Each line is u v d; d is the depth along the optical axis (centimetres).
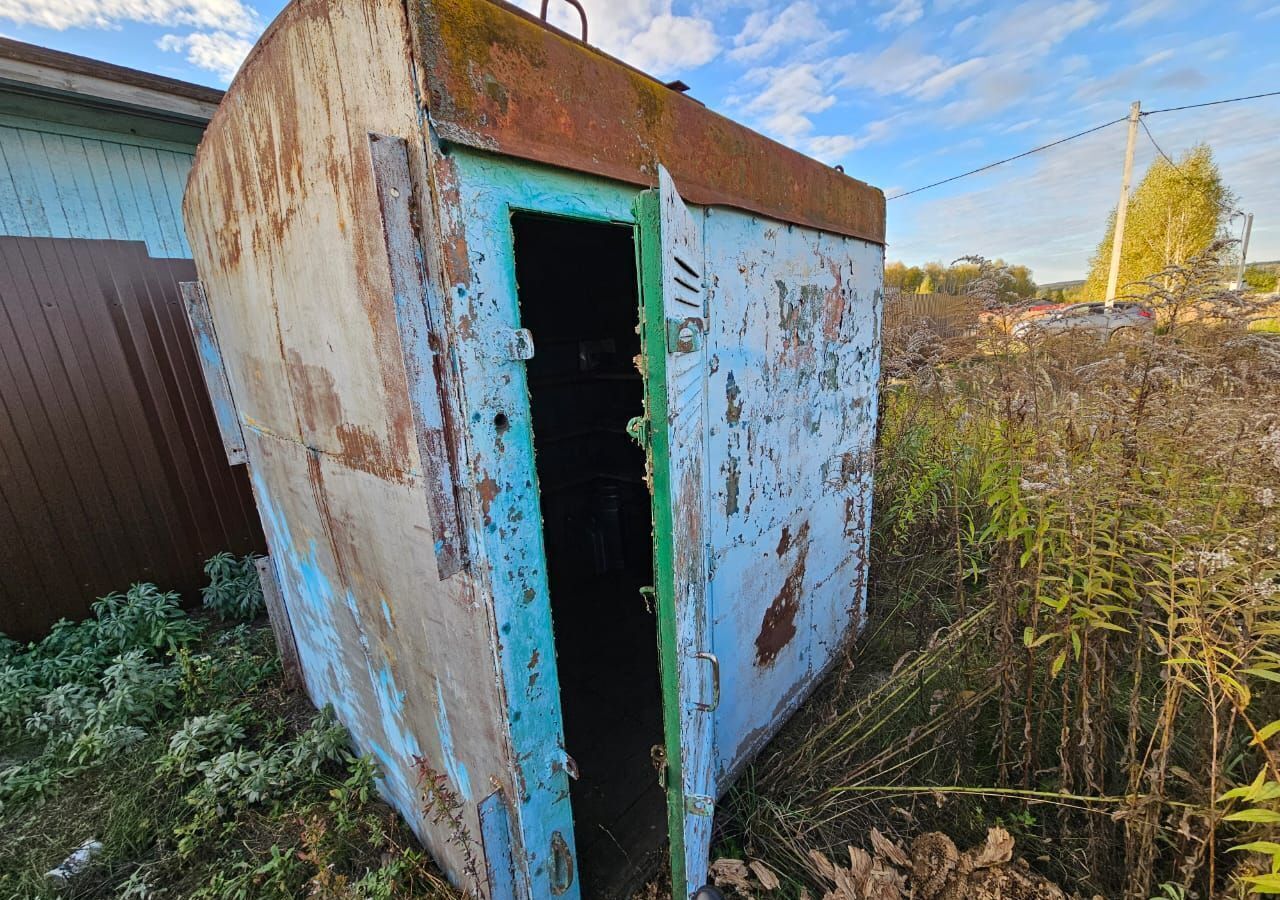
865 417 259
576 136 104
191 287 210
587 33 129
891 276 1395
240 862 169
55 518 306
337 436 136
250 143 133
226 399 219
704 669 136
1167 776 152
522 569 107
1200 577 115
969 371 266
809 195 190
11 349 291
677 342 104
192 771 202
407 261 87
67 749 227
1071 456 156
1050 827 161
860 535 268
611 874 157
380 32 83
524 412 104
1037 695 193
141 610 308
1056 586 161
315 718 216
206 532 361
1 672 259
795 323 190
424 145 82
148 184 339
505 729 110
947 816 170
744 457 168
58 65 276
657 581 108
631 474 348
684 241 110
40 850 183
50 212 307
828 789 180
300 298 132
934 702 199
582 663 254
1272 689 143
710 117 142
